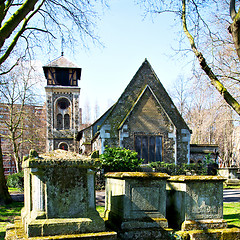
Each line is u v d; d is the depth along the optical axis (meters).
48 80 37.16
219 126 23.27
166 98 21.11
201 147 21.98
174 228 5.70
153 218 5.30
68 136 36.66
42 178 4.54
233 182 20.88
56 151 5.20
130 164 14.12
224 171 21.33
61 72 37.66
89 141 27.28
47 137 36.22
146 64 21.19
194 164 19.95
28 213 4.88
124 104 20.09
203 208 5.63
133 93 20.45
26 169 5.31
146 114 19.95
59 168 4.64
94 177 4.95
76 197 4.67
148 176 5.30
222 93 8.38
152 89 20.95
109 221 5.77
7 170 48.19
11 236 4.48
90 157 4.84
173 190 6.04
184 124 20.95
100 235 4.46
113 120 19.67
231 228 5.62
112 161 13.89
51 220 4.43
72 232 4.45
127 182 5.25
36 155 4.54
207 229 5.48
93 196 4.86
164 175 5.44
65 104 37.44
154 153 19.75
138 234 5.05
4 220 8.29
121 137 19.27
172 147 20.08
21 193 16.14
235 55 13.02
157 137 19.92
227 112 17.22
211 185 5.74
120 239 4.70
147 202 5.34
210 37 10.14
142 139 19.67
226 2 11.11
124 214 5.17
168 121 20.27
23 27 11.00
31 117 28.00
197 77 10.51
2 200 11.43
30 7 7.55
